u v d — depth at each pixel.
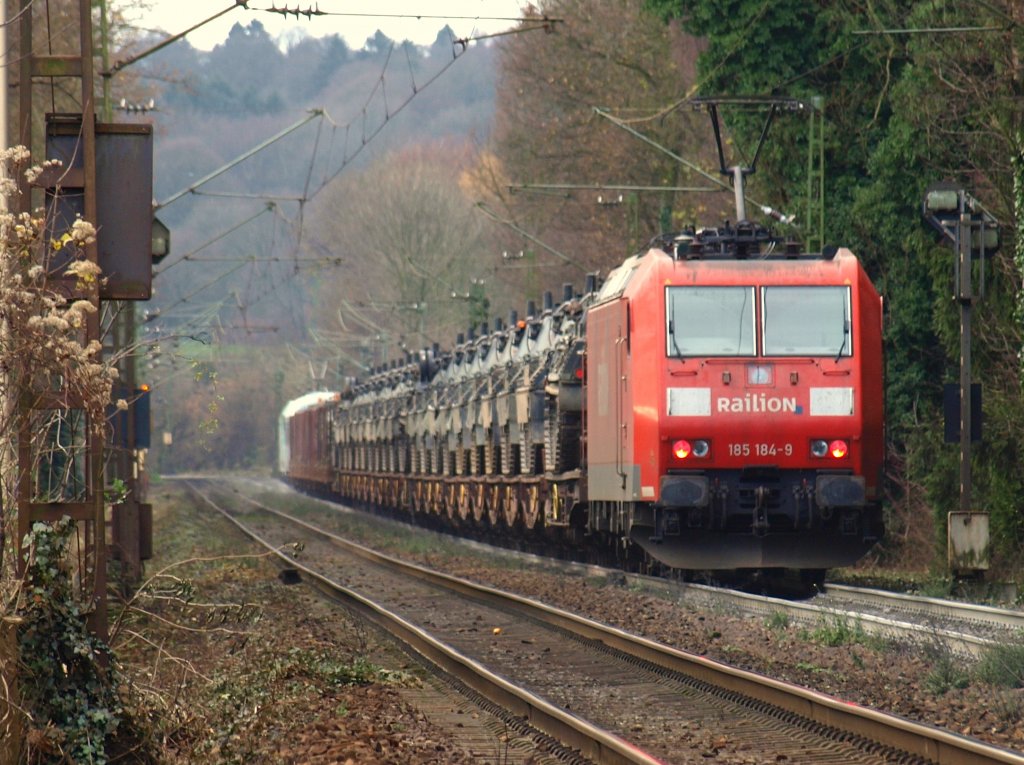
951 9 100.12
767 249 78.19
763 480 72.75
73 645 32.94
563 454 100.88
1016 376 88.88
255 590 85.81
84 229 32.84
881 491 73.62
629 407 75.56
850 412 72.31
